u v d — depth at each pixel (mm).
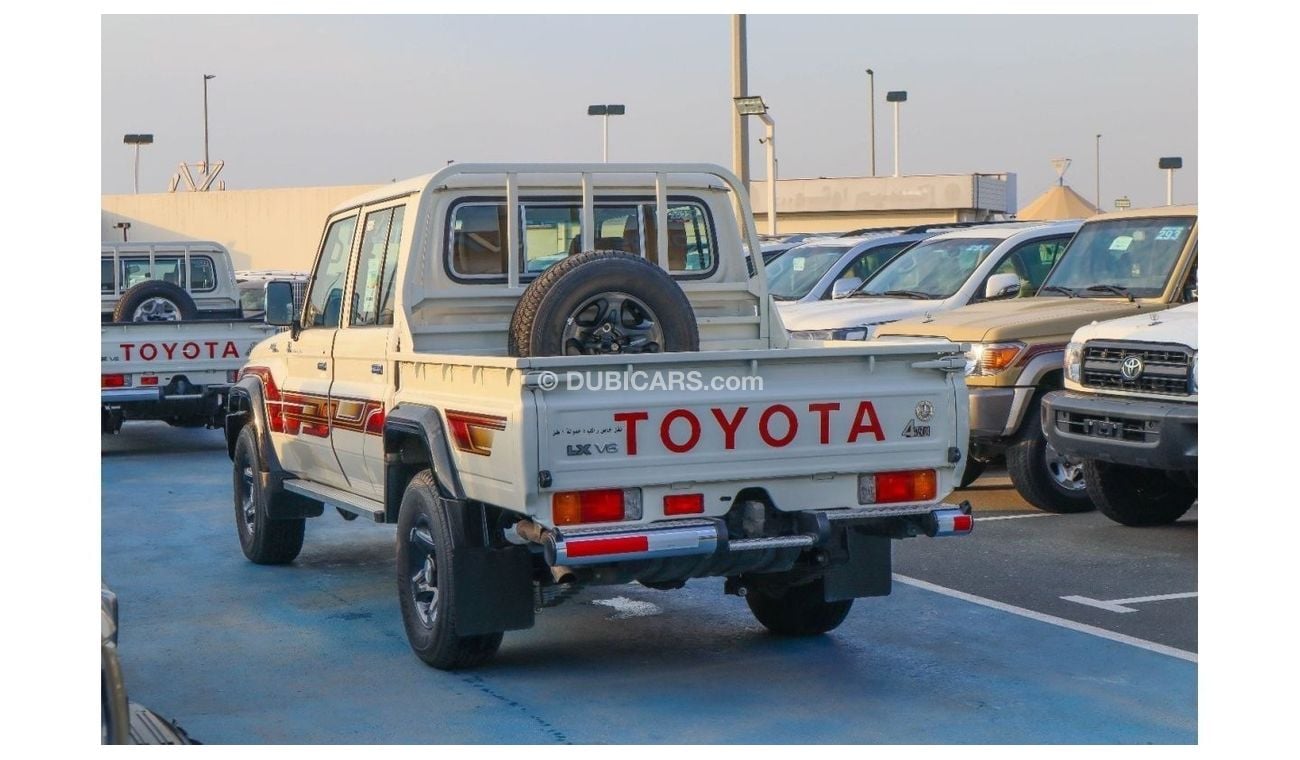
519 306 7031
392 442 7184
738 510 6301
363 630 7699
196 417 18031
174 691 6543
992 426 10797
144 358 15516
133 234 49500
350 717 6090
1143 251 11484
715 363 6129
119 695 4465
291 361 8992
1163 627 7422
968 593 8305
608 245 7957
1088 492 10344
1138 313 10797
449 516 6535
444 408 6594
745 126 21016
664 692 6418
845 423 6375
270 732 5891
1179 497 10336
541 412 5840
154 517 11727
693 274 8133
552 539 5805
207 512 11969
